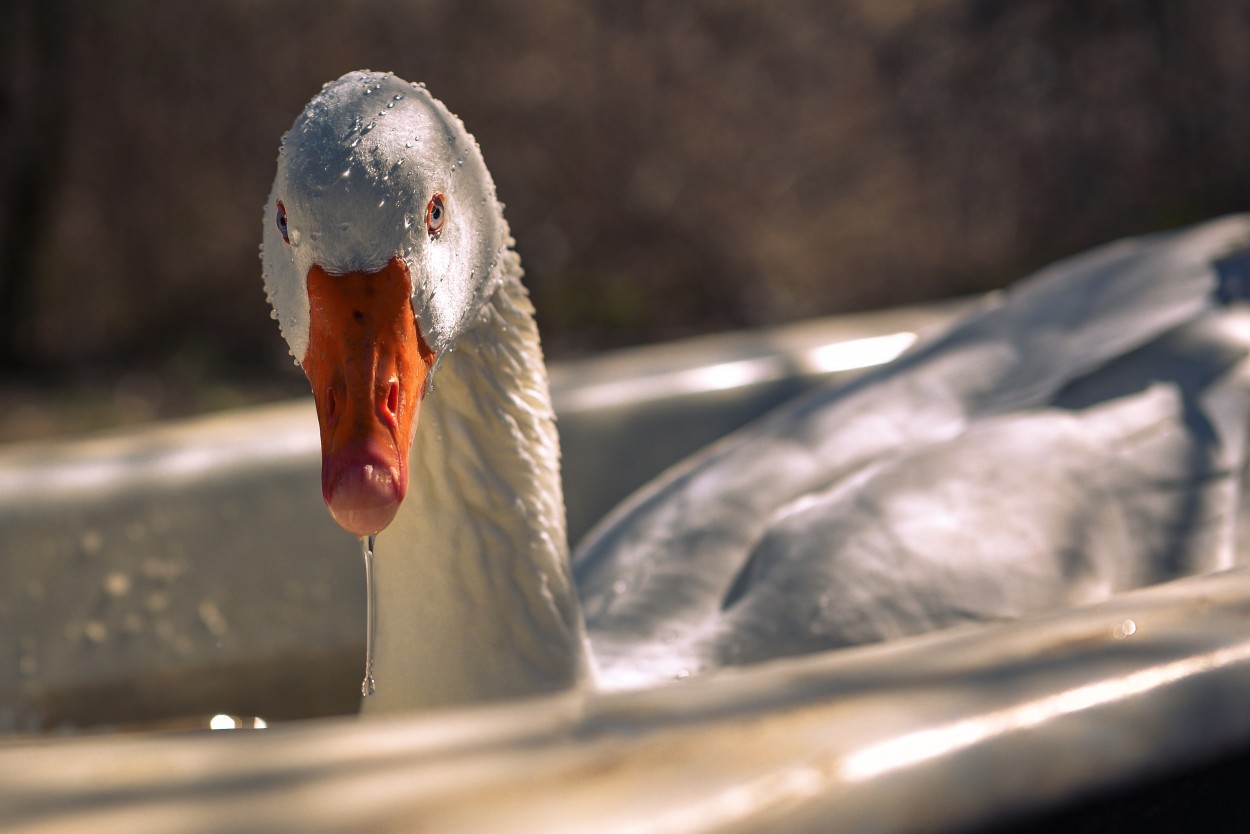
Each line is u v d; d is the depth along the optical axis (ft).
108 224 44.04
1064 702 4.43
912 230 44.62
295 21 43.91
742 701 4.17
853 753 3.91
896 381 14.40
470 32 44.52
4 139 42.80
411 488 10.81
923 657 4.67
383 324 9.02
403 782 3.50
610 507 17.60
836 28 45.24
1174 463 12.16
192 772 3.58
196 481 15.97
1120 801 4.47
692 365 18.90
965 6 44.21
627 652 11.49
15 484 15.55
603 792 3.55
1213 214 42.32
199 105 43.91
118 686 15.11
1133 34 42.91
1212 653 4.93
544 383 11.56
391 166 9.20
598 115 44.88
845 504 12.16
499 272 11.09
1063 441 12.41
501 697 10.66
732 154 45.37
